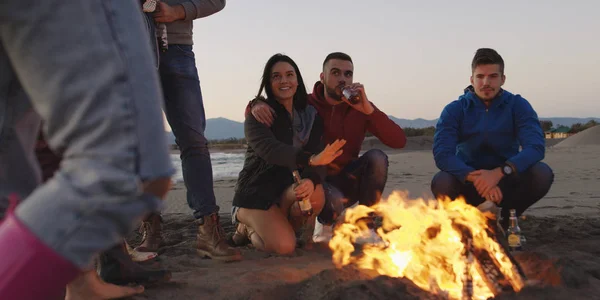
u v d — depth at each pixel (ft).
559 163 42.27
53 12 2.85
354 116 14.42
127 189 2.82
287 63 13.07
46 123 2.96
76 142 2.88
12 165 3.48
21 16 2.85
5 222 2.86
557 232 14.40
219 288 8.94
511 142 14.34
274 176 13.00
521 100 14.24
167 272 8.93
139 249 11.92
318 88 14.73
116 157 2.82
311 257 12.06
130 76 2.96
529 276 9.32
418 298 7.96
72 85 2.84
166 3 11.39
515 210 13.33
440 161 13.89
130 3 3.19
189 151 11.75
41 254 2.72
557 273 9.00
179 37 11.51
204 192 11.77
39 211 2.77
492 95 13.99
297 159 12.12
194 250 12.77
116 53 2.94
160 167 3.03
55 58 2.85
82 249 2.79
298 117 13.47
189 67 11.66
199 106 11.84
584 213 18.17
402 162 49.32
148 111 3.01
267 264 11.25
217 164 57.98
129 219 2.95
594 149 66.08
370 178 14.29
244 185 13.00
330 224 13.66
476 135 14.25
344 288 7.94
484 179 13.01
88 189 2.77
